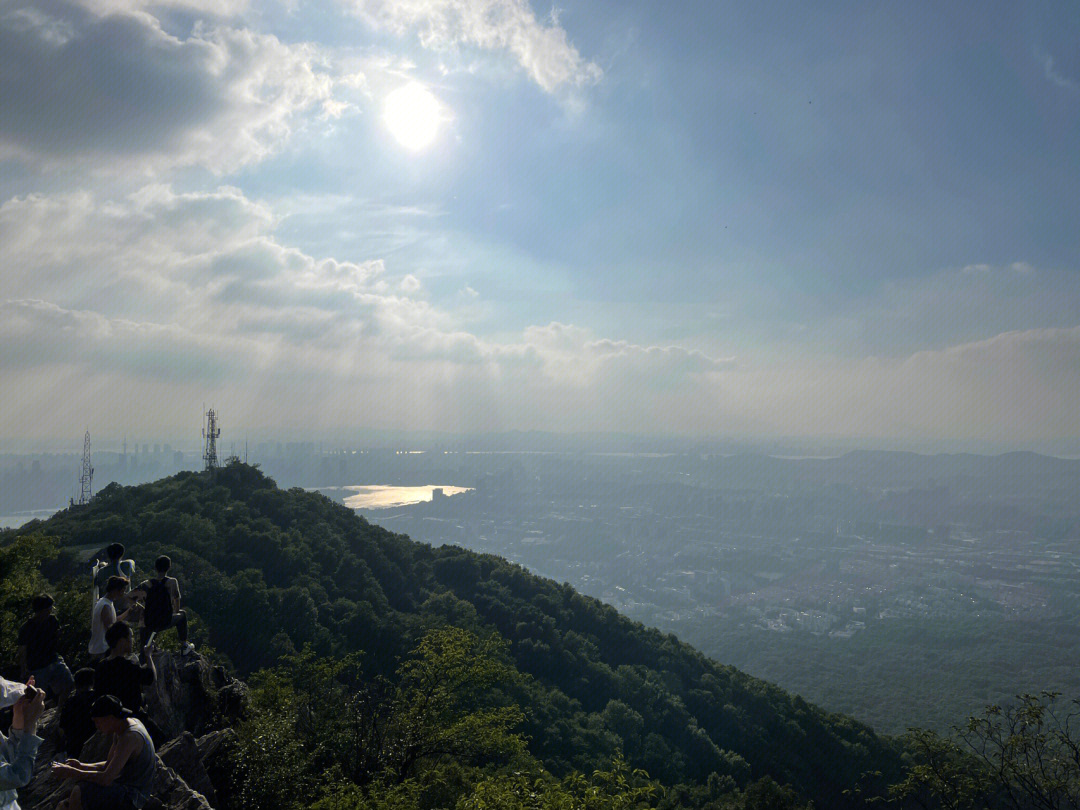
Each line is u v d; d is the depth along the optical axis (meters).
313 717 25.69
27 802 10.93
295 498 103.06
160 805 10.95
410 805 18.55
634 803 18.42
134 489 95.62
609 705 73.38
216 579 65.12
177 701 17.36
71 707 10.95
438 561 102.62
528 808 16.47
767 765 79.88
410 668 30.45
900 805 40.97
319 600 73.00
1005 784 31.56
